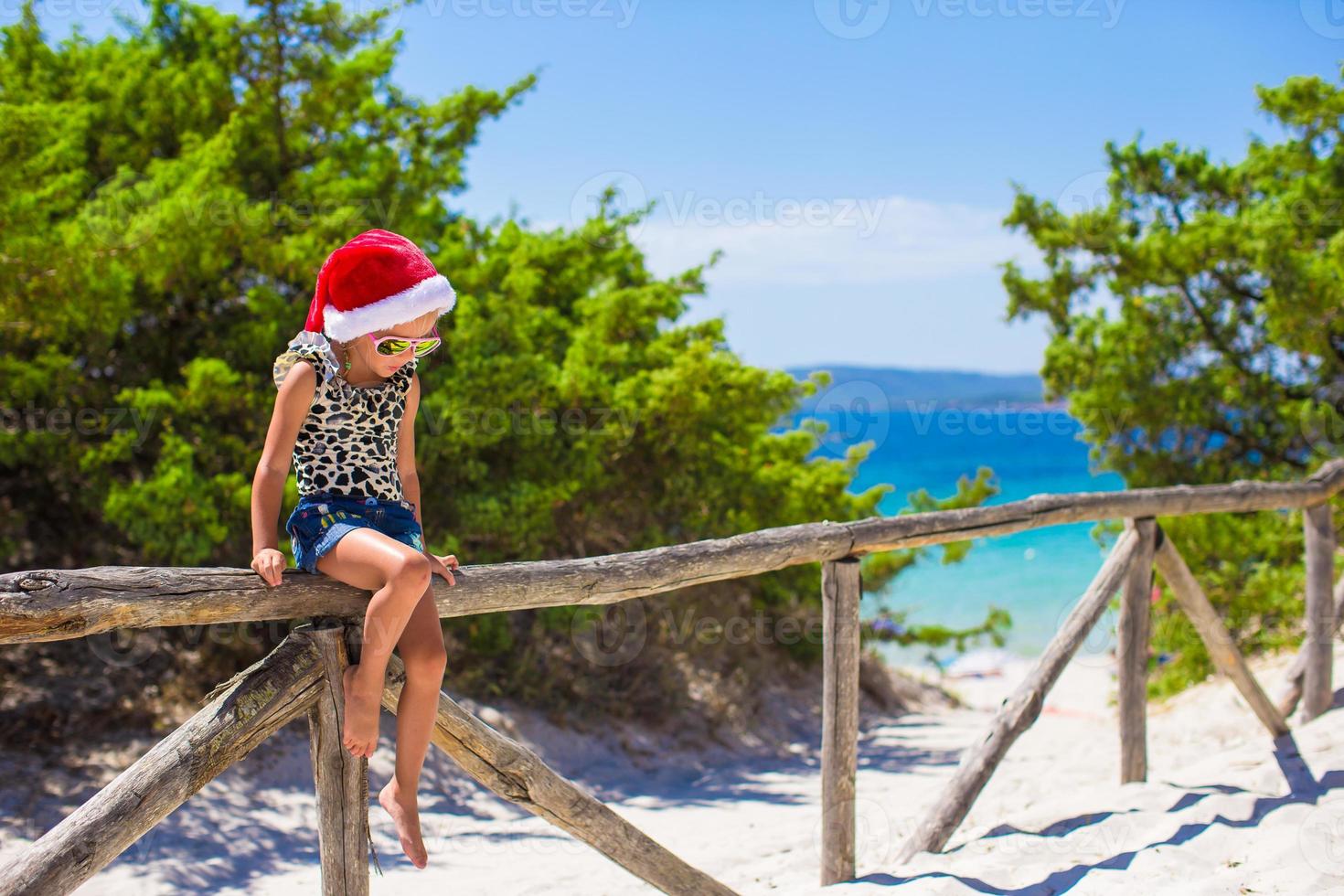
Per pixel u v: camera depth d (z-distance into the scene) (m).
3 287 6.32
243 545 7.54
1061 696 15.46
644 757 9.27
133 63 8.61
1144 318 11.28
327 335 2.77
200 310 8.27
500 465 9.13
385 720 7.56
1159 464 11.11
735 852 5.75
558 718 9.14
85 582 2.33
